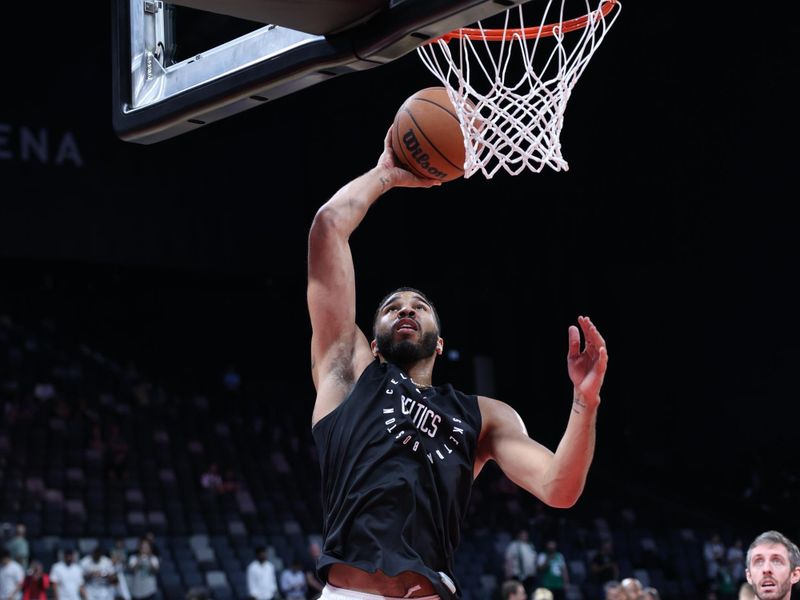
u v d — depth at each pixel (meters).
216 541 13.24
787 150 14.66
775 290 15.12
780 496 15.40
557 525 15.23
